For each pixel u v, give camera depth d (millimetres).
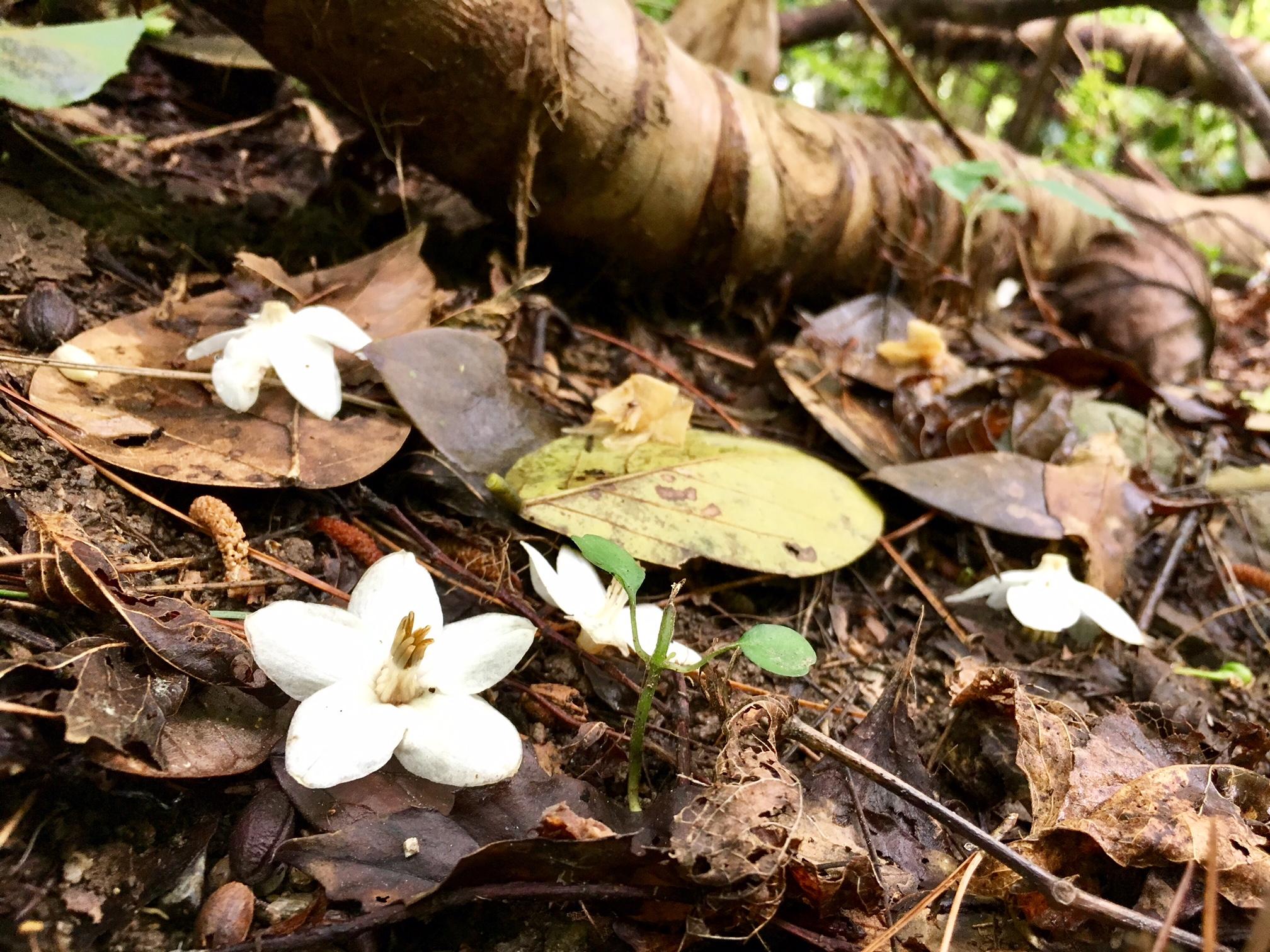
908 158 261
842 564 156
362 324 167
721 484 159
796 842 100
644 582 156
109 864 99
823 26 417
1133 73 462
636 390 163
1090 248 302
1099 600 153
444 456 148
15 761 95
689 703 131
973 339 260
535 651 134
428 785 108
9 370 138
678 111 206
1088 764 119
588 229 214
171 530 130
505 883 99
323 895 97
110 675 102
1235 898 107
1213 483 218
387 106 178
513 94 177
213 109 261
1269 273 397
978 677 132
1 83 136
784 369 206
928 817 122
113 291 169
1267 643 180
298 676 104
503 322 177
